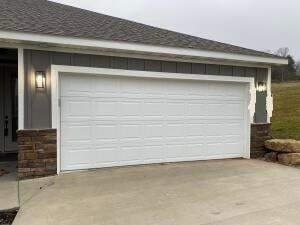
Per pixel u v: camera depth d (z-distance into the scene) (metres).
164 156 9.72
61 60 8.27
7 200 6.57
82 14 11.91
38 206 6.24
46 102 8.16
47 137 8.18
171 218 5.68
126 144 9.21
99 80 8.84
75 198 6.65
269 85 11.12
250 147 10.85
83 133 8.71
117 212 5.94
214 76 10.18
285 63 10.88
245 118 10.86
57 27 8.59
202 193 7.00
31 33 7.66
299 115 18.36
